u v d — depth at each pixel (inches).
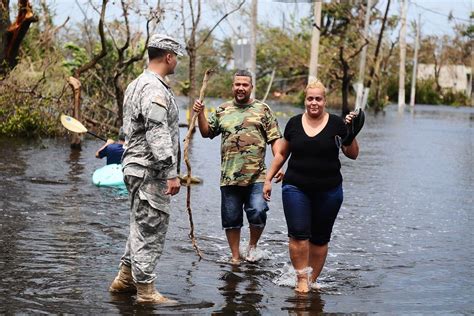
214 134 320.5
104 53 776.3
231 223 313.6
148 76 250.8
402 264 316.8
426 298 268.1
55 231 352.8
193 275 290.2
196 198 457.1
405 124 1374.3
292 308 252.2
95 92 870.4
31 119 757.9
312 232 280.4
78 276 280.5
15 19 829.2
